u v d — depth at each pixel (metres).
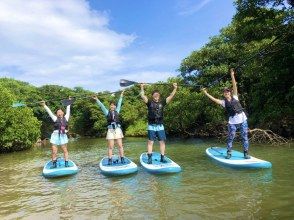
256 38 19.08
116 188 9.66
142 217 7.03
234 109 11.62
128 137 37.62
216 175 10.46
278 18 18.36
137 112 41.97
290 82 19.58
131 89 46.47
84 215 7.44
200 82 27.16
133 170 11.39
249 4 18.92
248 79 25.25
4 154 26.16
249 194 8.17
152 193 8.84
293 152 14.55
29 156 21.94
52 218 7.39
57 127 12.69
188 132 29.62
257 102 21.47
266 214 6.73
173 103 28.42
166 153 17.02
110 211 7.58
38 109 45.78
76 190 9.79
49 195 9.46
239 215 6.78
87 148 24.48
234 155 12.65
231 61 26.08
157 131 11.98
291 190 8.30
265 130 18.91
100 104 12.73
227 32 26.22
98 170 13.01
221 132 25.06
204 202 7.77
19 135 28.34
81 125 50.41
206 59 26.73
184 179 10.20
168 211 7.31
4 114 27.81
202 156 14.94
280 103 20.00
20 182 11.69
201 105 26.28
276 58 19.20
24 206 8.49
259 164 10.91
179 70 28.72
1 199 9.37
